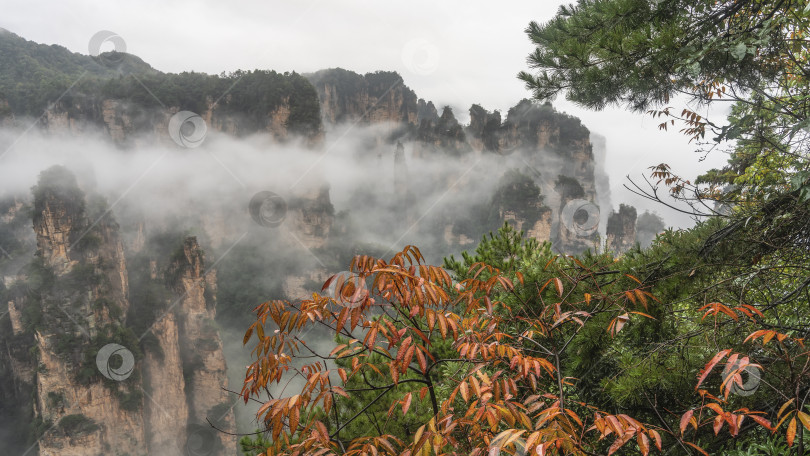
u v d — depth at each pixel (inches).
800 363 81.0
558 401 67.9
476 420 61.3
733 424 52.1
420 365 64.1
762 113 140.6
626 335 120.5
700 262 119.8
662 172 159.5
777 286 115.4
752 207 123.7
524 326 125.1
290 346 72.1
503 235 204.8
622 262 134.8
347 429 148.5
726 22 136.9
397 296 66.6
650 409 104.5
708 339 96.1
